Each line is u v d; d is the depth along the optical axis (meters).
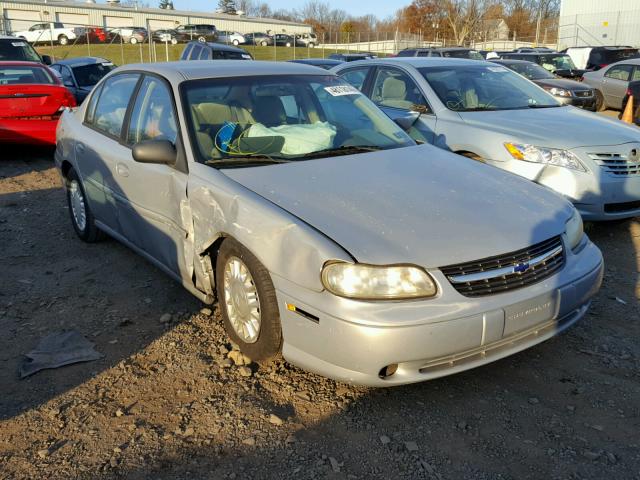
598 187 5.09
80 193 5.25
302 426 2.86
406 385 3.16
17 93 8.35
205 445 2.74
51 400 3.10
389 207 3.04
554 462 2.60
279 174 3.41
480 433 2.79
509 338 2.87
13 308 4.15
